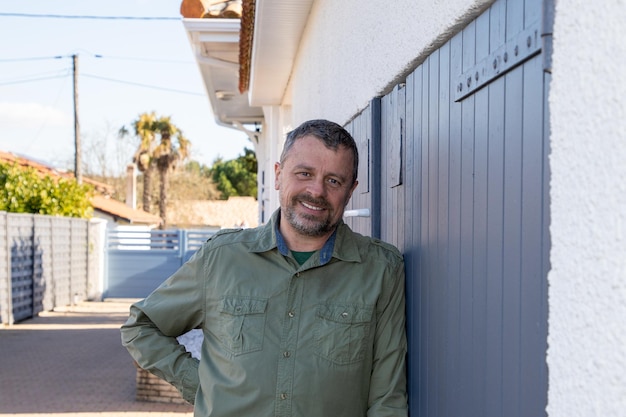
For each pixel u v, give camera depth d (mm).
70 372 8922
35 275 14977
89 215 18297
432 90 2430
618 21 1088
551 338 1283
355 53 3967
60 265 16500
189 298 2537
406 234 2764
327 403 2305
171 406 7211
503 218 1741
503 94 1750
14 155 27734
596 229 1138
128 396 7617
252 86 10414
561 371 1242
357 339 2346
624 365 1056
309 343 2320
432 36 2287
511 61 1669
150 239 19109
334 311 2338
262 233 2469
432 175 2406
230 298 2400
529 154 1578
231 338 2363
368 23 3533
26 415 6836
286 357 2311
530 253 1570
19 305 14195
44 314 15344
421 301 2516
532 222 1559
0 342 11430
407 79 2812
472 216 1981
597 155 1139
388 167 3146
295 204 2363
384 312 2490
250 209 47625
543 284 1500
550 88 1319
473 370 1959
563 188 1251
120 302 18109
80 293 17859
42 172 26766
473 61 1984
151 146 41094
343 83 4473
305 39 7383
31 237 14766
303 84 7625
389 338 2500
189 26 9312
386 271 2475
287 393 2289
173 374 2617
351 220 4359
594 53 1155
